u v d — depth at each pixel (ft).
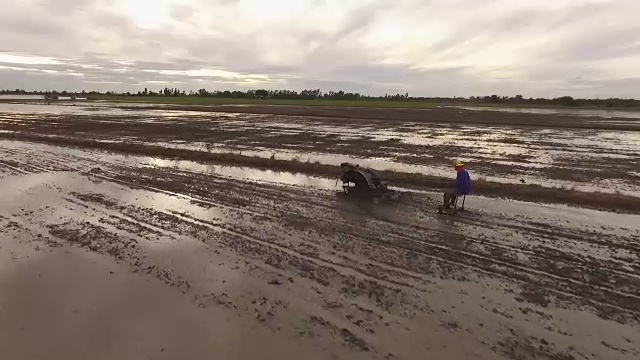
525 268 25.71
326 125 120.98
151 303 21.61
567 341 18.61
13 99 360.69
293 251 28.14
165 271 25.16
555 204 39.75
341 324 19.76
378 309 21.02
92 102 290.15
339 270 25.32
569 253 27.96
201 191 44.45
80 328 19.56
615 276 24.70
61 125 117.70
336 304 21.48
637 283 23.86
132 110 188.24
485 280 24.13
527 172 56.13
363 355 17.60
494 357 17.49
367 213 36.63
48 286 23.41
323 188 45.96
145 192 43.88
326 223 33.91
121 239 30.27
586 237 30.89
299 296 22.26
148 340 18.65
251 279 24.13
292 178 51.42
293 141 86.28
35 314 20.71
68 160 63.10
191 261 26.53
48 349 18.10
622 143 84.12
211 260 26.68
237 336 18.89
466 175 36.27
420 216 35.86
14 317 20.47
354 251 28.19
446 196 36.70
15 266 25.89
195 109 197.16
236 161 61.57
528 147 78.79
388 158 66.90
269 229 32.42
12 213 36.19
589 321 20.13
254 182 48.98
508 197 42.24
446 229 32.50
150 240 30.09
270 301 21.77
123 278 24.31
